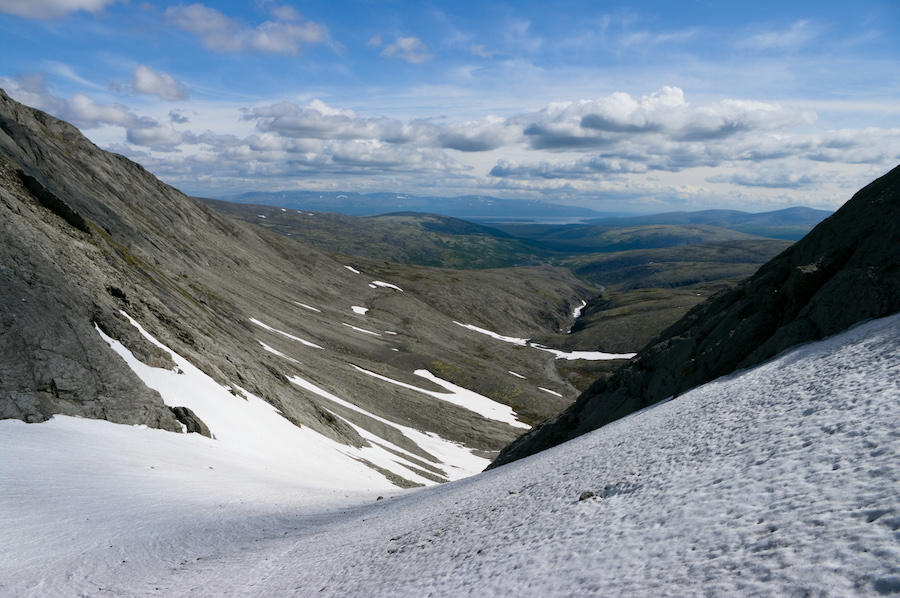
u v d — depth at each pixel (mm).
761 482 9719
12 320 32750
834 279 24156
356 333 136875
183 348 49844
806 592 6086
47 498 22781
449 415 96375
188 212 148875
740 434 13336
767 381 18375
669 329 40594
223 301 95188
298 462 44094
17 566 17156
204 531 22156
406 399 95500
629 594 7629
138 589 16219
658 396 32938
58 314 36156
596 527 10992
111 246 62938
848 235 27203
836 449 9617
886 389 11367
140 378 39406
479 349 164875
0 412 29266
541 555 10555
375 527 20156
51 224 51469
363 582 13133
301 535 21656
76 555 18469
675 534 9086
